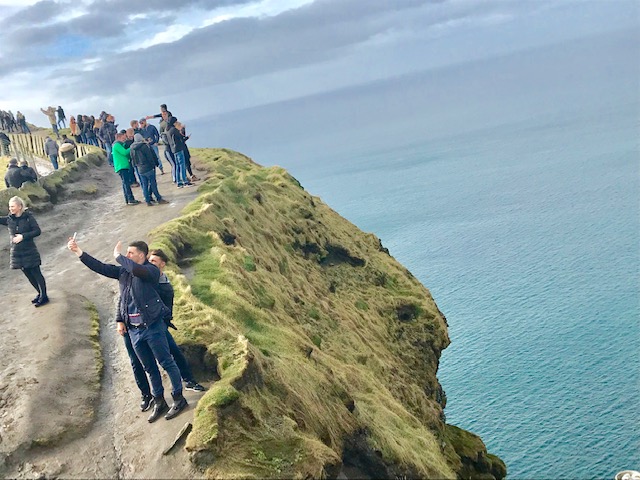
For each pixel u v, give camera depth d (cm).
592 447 7369
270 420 1198
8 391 1262
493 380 9612
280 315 2097
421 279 16600
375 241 4572
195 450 1022
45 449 1118
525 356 10288
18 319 1636
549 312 12200
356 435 1503
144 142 2952
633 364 9156
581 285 13512
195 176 3669
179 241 2233
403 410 2114
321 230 3709
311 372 1597
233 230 2634
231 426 1102
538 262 16000
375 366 2555
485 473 2447
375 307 3400
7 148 5594
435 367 3350
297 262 3200
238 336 1395
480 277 15712
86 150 5159
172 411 1143
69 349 1445
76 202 3291
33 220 1672
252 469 1039
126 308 1115
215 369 1327
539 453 7438
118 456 1087
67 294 1781
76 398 1258
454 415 8756
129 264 1090
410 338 3381
